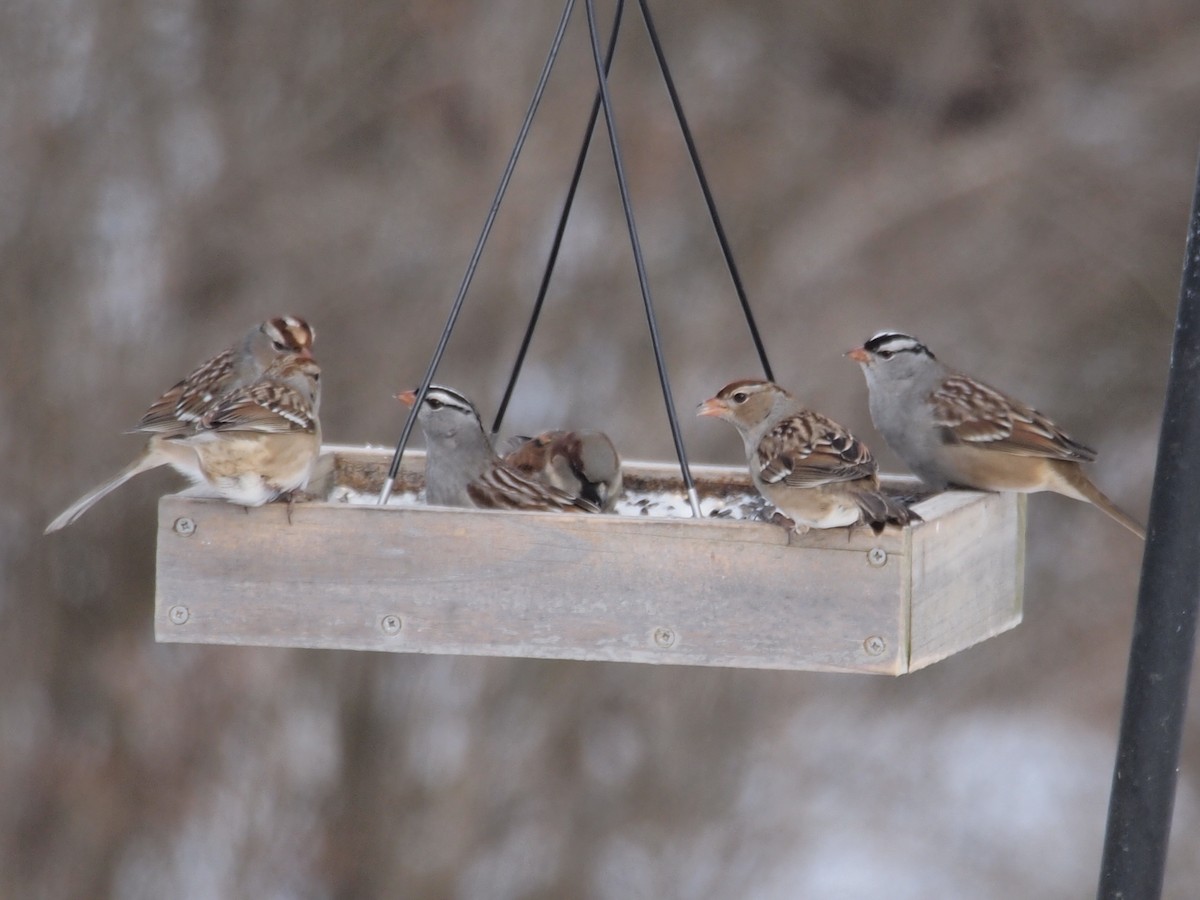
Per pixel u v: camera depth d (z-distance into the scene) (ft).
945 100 60.85
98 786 50.39
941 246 59.88
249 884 50.21
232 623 23.76
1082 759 56.54
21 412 50.98
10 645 50.78
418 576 23.48
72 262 52.08
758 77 59.77
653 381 52.60
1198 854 52.44
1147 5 62.03
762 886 50.55
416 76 55.01
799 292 56.95
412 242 53.52
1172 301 60.95
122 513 51.08
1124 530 60.54
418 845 50.21
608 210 54.75
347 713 51.03
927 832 53.36
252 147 53.98
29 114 52.47
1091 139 60.75
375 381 51.85
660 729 50.90
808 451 24.17
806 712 53.31
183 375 51.13
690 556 23.03
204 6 54.39
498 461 28.30
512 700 50.90
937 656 24.18
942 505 24.98
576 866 50.08
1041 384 61.21
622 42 56.59
